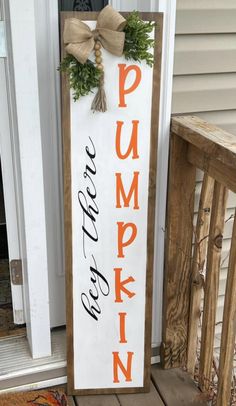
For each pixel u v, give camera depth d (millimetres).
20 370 2061
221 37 1919
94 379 2064
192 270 2082
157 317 2189
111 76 1695
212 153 1640
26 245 1955
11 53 1723
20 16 1662
